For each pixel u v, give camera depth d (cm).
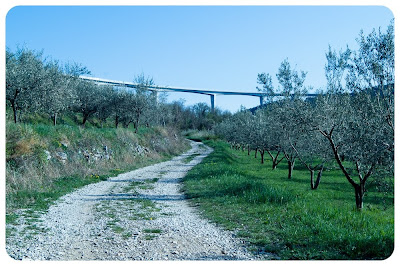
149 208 1265
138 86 4788
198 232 929
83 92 4219
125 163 2797
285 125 2006
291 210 1158
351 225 963
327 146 1777
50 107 2752
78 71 4331
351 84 1250
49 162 1817
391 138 1109
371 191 2005
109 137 2961
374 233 851
